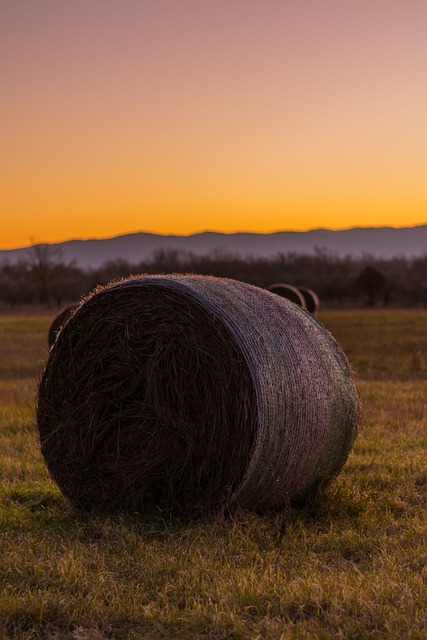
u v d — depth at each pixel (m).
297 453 7.20
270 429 6.96
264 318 7.44
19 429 12.17
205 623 5.08
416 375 20.91
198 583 5.68
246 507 7.28
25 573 5.90
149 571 5.91
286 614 5.17
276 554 6.29
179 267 81.94
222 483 7.13
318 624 5.00
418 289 61.16
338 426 7.60
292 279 69.81
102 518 7.39
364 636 4.86
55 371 8.01
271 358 7.11
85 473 7.82
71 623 5.15
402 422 12.40
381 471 9.03
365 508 7.52
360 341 29.72
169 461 7.40
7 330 36.81
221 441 7.09
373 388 16.73
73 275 84.62
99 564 6.09
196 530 6.84
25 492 8.25
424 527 6.94
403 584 5.59
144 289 7.58
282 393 7.05
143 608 5.27
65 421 7.92
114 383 7.69
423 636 4.80
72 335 7.95
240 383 7.00
